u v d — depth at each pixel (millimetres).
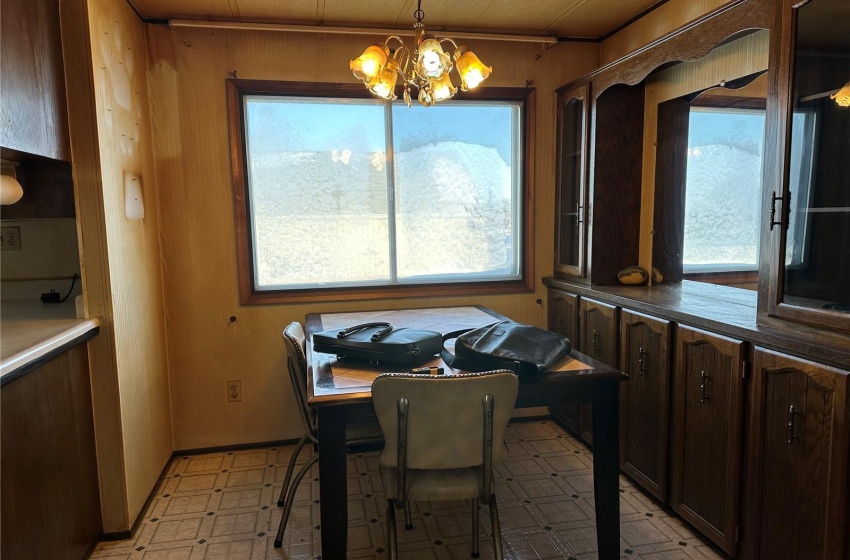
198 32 2789
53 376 1815
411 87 3047
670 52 2182
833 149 1606
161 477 2707
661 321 2229
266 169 2988
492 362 1754
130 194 2412
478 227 3277
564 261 3209
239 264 2945
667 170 2717
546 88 3209
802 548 1607
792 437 1624
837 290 1567
